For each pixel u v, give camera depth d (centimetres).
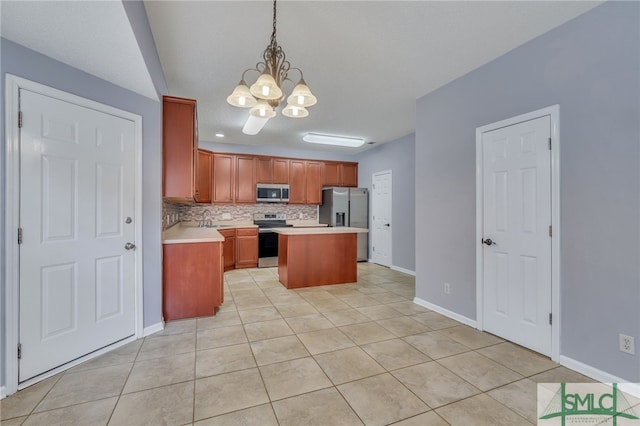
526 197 234
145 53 197
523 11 198
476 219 274
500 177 254
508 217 248
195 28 217
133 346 234
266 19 207
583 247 199
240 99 211
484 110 269
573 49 205
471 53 251
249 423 150
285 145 598
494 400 170
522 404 167
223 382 185
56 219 193
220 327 274
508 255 247
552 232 215
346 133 507
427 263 333
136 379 188
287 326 277
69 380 186
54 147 191
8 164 170
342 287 418
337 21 209
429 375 195
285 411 159
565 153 209
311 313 312
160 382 184
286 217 643
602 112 190
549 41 220
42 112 185
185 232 376
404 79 300
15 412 156
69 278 200
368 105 372
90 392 174
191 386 181
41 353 185
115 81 222
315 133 507
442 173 313
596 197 193
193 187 283
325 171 644
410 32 222
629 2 178
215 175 551
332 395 173
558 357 211
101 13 147
